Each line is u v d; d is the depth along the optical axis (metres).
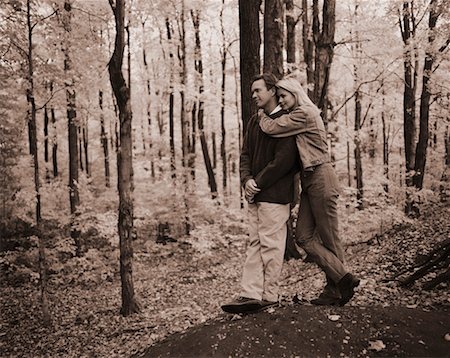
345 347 3.51
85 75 11.02
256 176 4.01
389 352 3.43
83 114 12.90
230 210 13.59
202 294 9.32
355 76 14.02
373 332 3.64
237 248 13.46
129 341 6.85
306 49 13.15
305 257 9.55
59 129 15.95
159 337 6.62
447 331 3.67
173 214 15.11
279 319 3.84
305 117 3.78
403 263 6.95
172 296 9.55
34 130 8.95
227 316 4.31
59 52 10.49
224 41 18.77
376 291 5.50
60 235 13.91
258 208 4.04
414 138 14.65
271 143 3.93
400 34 14.80
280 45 9.14
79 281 11.41
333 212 3.94
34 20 9.31
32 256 11.83
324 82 9.80
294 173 4.02
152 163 17.97
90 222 11.67
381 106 17.34
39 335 8.16
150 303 9.19
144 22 15.02
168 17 15.55
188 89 16.03
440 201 15.02
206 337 3.84
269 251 3.97
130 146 8.51
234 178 27.33
